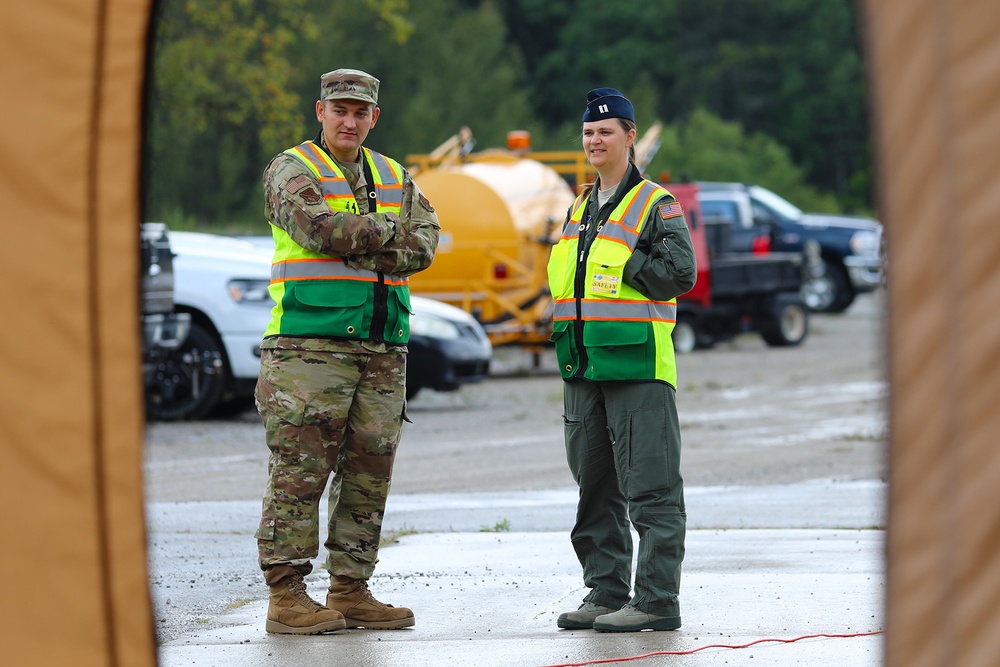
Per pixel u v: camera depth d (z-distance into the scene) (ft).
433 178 128.88
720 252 170.30
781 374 128.77
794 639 33.99
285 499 35.86
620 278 34.88
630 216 35.27
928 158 21.56
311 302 35.60
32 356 23.71
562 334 36.22
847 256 201.67
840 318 202.59
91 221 23.63
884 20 21.61
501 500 60.85
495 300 127.03
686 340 152.87
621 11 489.26
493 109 409.90
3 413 23.73
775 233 191.11
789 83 482.69
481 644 34.22
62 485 23.80
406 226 36.81
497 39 438.81
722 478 67.26
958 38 21.35
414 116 389.60
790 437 84.12
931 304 21.70
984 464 21.54
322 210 35.19
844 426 89.71
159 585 42.70
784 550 47.37
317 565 47.26
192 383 88.69
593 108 36.09
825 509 57.11
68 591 23.84
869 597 39.22
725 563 45.01
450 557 47.09
